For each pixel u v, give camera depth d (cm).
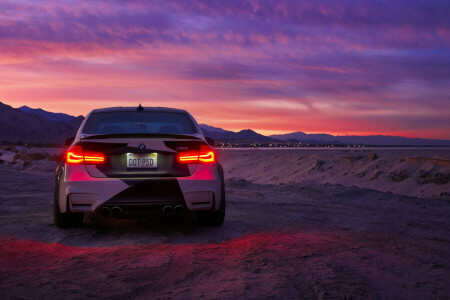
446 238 529
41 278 329
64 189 471
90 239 485
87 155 471
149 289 308
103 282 321
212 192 488
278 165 2678
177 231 537
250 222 615
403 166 2031
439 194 1520
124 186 460
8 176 1518
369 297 297
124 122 554
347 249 450
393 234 548
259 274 349
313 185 1199
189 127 561
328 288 314
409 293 308
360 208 814
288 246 459
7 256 402
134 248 441
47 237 489
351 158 2422
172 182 470
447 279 344
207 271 356
